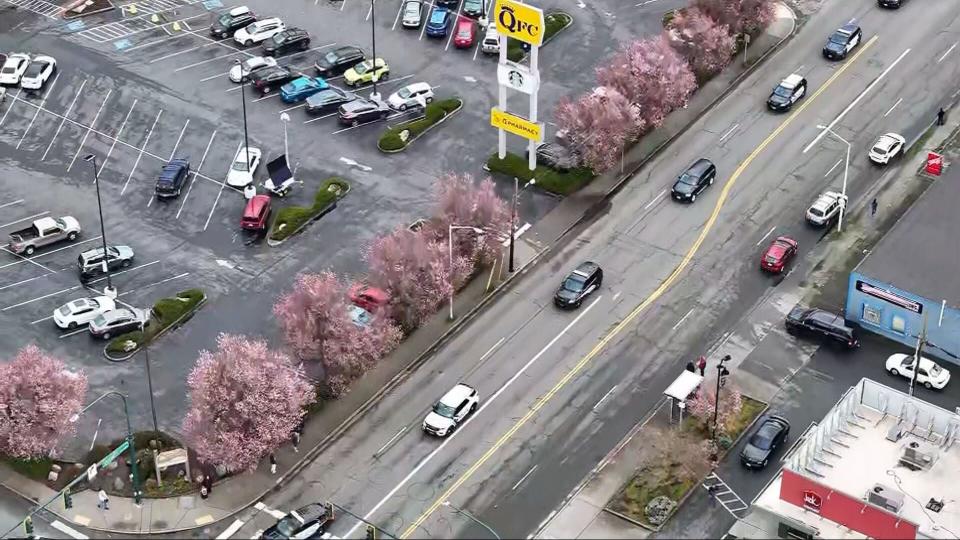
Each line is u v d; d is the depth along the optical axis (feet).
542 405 390.83
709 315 418.51
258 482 371.15
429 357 405.80
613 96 460.55
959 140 481.87
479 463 375.45
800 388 396.16
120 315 410.31
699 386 383.45
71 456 376.89
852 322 418.10
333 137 486.79
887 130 487.61
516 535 356.38
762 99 501.97
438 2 547.90
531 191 462.60
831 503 344.28
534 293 426.51
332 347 383.86
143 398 393.09
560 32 532.32
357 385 396.57
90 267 429.38
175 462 368.68
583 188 465.06
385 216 453.17
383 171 471.62
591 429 383.65
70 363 403.75
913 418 370.94
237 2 552.82
